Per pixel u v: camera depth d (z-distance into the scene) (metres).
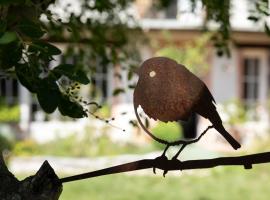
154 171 1.80
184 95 1.68
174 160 1.79
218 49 3.75
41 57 1.79
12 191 1.80
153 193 10.98
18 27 1.70
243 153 15.59
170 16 16.95
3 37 1.57
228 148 16.55
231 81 17.56
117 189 11.19
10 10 1.85
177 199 10.47
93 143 15.62
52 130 16.28
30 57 1.76
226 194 11.00
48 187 1.81
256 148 15.91
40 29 1.70
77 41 3.24
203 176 12.97
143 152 15.53
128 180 12.16
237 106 17.23
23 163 14.09
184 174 13.08
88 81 1.85
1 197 1.79
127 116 15.91
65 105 1.91
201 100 1.70
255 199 10.55
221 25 3.54
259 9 3.24
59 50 1.74
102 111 15.47
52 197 1.81
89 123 15.68
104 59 3.90
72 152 15.44
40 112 16.42
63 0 3.81
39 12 2.03
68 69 1.84
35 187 1.80
